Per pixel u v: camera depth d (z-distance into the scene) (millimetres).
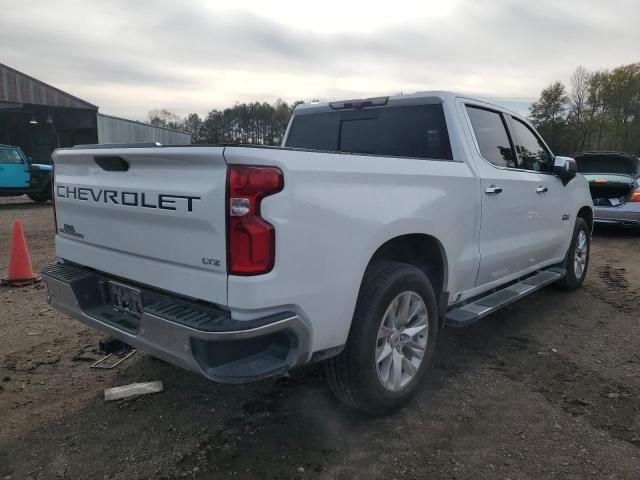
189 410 3303
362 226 2803
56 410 3301
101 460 2795
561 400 3447
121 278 3043
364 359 2930
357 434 3039
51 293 3406
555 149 70750
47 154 31938
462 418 3217
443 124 3965
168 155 2537
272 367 2479
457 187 3604
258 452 2863
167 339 2523
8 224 11969
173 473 2688
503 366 3988
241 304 2381
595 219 10016
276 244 2402
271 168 2387
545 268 5539
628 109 66625
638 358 4160
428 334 3410
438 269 3631
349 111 4547
